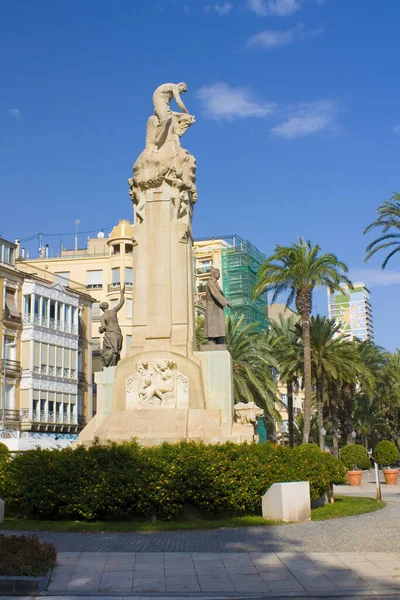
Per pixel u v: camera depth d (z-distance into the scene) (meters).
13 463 16.30
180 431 17.80
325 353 45.75
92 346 67.69
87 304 61.84
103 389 19.94
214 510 15.30
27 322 53.72
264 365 41.69
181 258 19.89
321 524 14.99
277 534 13.48
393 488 31.09
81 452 16.30
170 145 20.67
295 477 16.34
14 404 51.97
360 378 51.53
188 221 20.53
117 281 69.31
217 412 18.50
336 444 54.78
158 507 15.09
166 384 18.66
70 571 10.38
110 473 15.14
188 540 12.84
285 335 51.41
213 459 15.51
